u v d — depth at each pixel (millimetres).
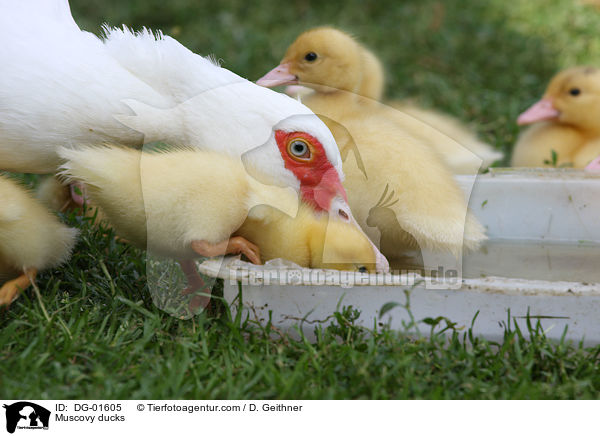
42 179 5430
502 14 10492
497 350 3611
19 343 3490
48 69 3885
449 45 9367
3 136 3941
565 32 9875
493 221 4883
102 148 3912
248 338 3656
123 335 3600
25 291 4070
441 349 3400
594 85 6230
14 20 3998
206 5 10703
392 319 3625
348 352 3406
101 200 3951
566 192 4832
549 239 4871
